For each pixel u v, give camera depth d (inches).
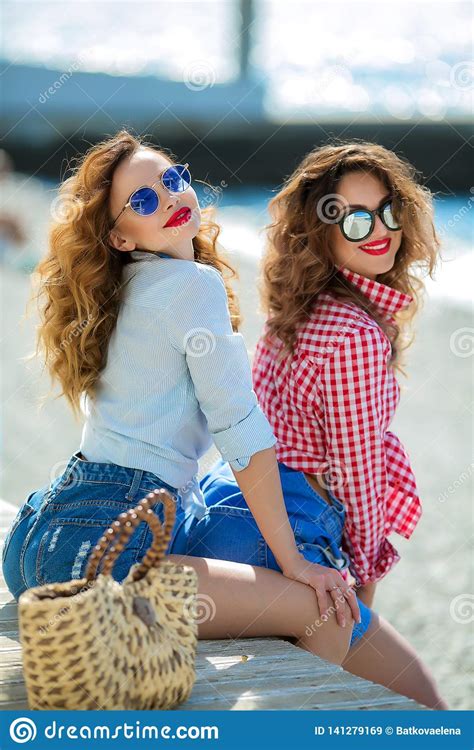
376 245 128.6
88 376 116.8
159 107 1258.0
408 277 138.3
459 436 306.2
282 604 112.8
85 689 89.8
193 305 113.6
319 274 128.1
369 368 121.9
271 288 134.0
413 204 130.6
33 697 92.2
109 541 94.3
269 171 1268.5
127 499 111.4
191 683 98.8
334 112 1253.1
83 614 88.7
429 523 247.3
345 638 116.0
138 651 92.5
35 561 110.6
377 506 125.5
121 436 114.3
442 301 416.5
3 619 122.0
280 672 108.0
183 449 117.0
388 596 209.3
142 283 115.4
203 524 122.0
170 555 112.5
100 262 115.9
